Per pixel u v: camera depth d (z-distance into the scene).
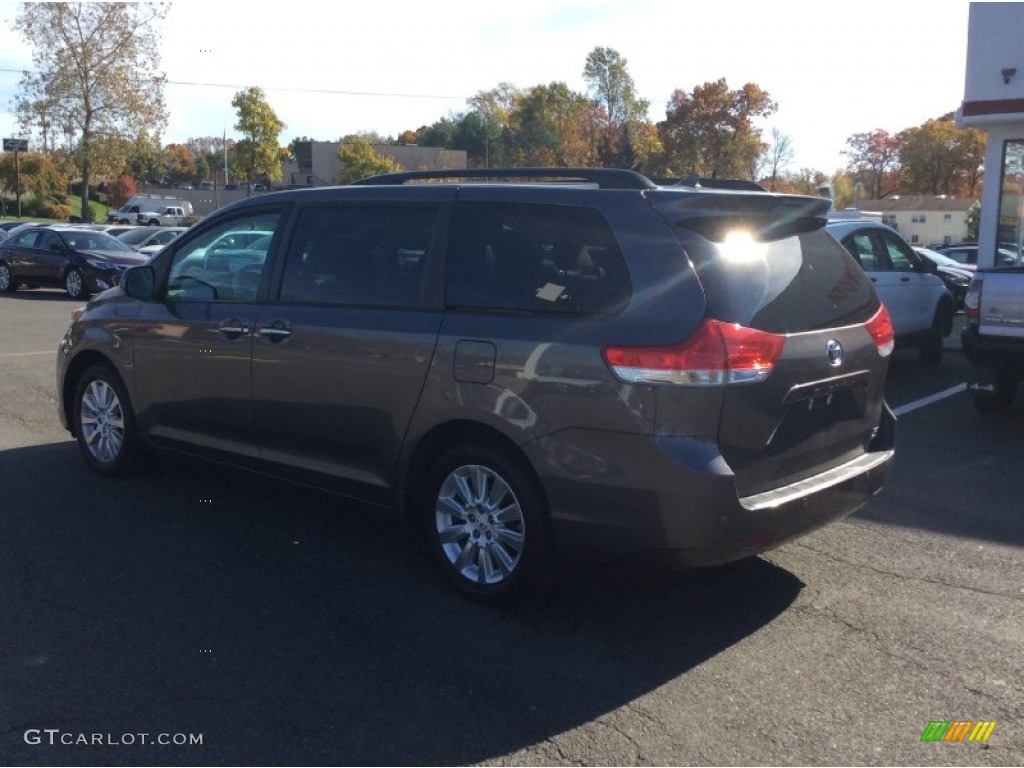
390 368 4.89
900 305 11.28
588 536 4.32
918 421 9.13
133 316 6.27
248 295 5.66
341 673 4.08
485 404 4.53
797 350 4.38
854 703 3.92
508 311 4.59
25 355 12.28
